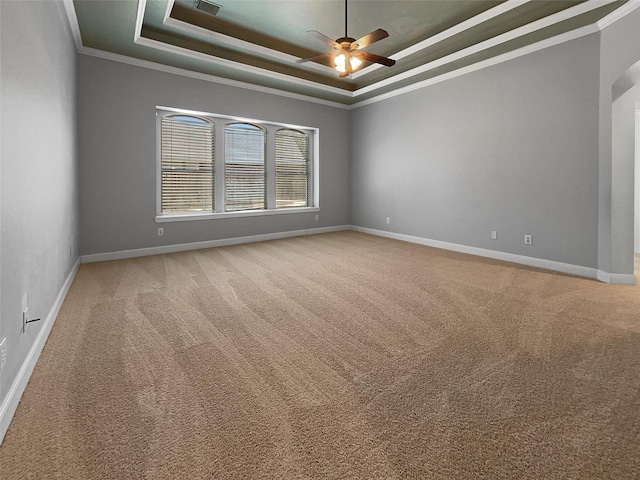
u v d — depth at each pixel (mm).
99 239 4586
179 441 1354
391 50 4898
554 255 4180
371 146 6855
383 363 1967
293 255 5000
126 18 3586
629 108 3549
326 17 4031
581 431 1410
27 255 1858
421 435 1389
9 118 1606
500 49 4395
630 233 3596
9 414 1441
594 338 2285
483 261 4633
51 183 2543
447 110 5355
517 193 4523
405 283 3588
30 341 1873
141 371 1875
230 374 1851
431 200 5723
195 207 5570
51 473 1194
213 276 3846
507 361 1987
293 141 6758
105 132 4539
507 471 1207
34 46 2109
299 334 2357
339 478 1176
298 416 1504
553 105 4094
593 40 3711
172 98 5043
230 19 4117
